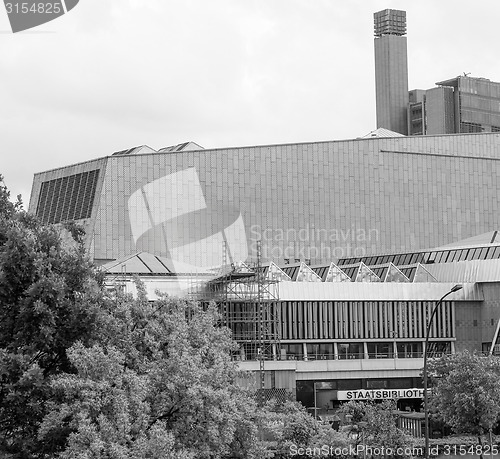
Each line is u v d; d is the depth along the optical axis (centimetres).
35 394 6856
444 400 12656
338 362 18538
